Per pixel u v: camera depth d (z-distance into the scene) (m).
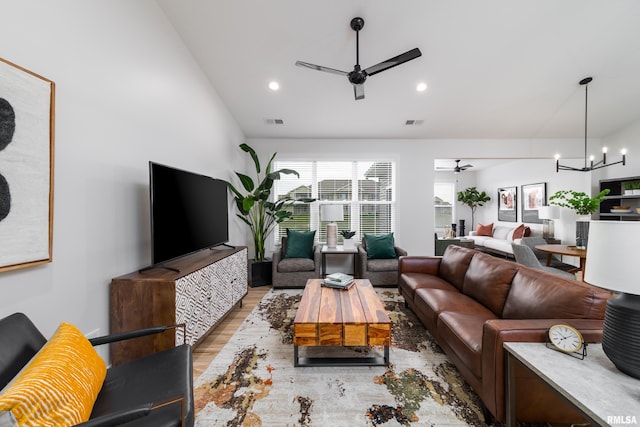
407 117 4.17
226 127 3.88
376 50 2.87
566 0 2.35
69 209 1.56
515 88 3.49
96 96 1.74
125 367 1.29
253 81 3.38
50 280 1.45
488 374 1.36
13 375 0.96
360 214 4.93
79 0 1.61
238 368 1.94
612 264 0.99
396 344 2.28
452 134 4.68
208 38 2.74
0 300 1.22
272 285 4.00
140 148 2.15
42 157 1.35
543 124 4.34
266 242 4.82
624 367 0.99
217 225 3.01
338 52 2.91
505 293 2.05
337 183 4.93
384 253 4.17
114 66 1.89
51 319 1.45
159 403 0.87
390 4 2.39
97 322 1.74
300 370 1.91
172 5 2.40
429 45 2.81
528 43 2.79
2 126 1.18
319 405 1.57
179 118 2.70
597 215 4.73
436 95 3.65
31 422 0.75
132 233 2.06
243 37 2.73
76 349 1.09
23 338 1.09
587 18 2.50
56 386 0.85
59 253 1.50
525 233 6.04
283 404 1.58
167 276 1.89
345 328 1.82
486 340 1.38
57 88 1.48
